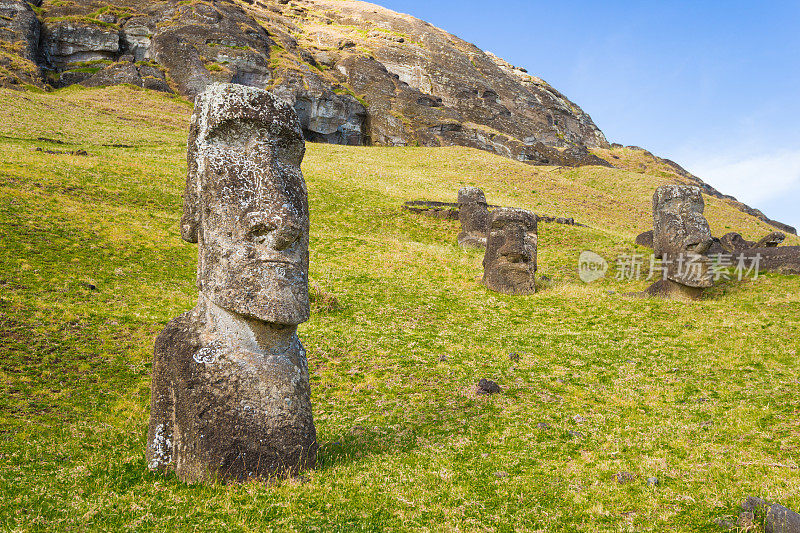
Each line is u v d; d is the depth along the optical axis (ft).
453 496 25.70
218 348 26.78
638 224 142.72
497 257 78.28
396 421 37.37
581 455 31.30
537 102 412.16
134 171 108.17
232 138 28.30
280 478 26.22
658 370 47.21
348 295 69.15
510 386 44.04
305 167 147.23
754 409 37.60
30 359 40.73
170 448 26.40
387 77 319.27
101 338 46.44
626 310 67.87
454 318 64.85
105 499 23.52
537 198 153.99
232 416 25.89
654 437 33.47
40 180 88.33
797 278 77.00
